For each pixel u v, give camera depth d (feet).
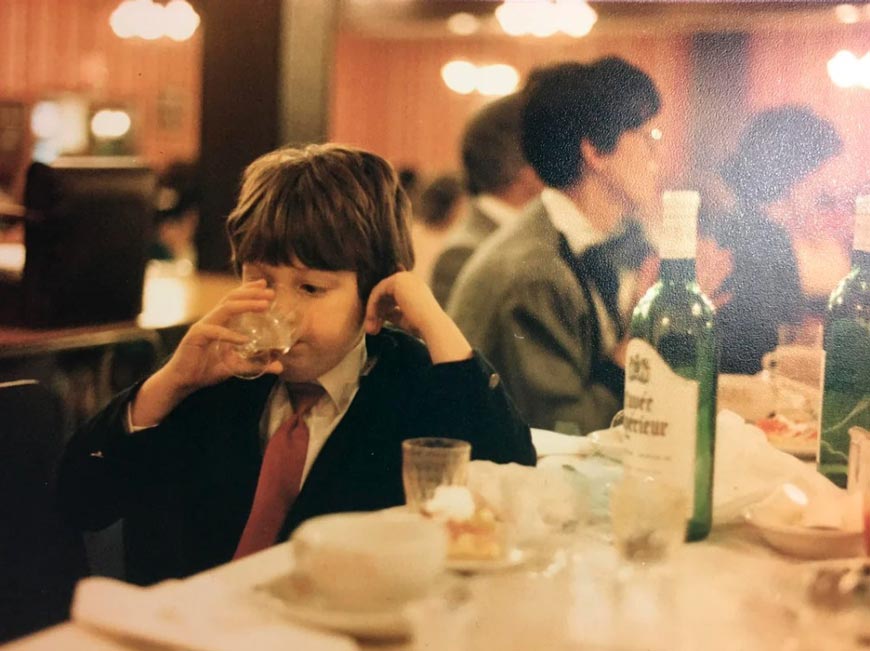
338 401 4.26
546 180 6.08
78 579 4.27
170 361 4.31
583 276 6.02
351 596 2.46
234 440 4.38
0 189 14.44
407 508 3.25
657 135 5.96
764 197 5.53
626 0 7.76
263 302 4.06
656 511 2.95
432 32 15.65
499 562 2.91
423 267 7.36
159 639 2.22
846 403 3.53
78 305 8.83
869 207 3.51
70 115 14.43
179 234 12.37
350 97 16.85
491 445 4.02
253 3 10.28
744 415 4.60
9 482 3.98
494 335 6.06
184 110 16.74
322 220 4.10
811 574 2.68
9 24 15.89
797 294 5.26
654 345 3.09
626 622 2.53
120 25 16.39
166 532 4.43
